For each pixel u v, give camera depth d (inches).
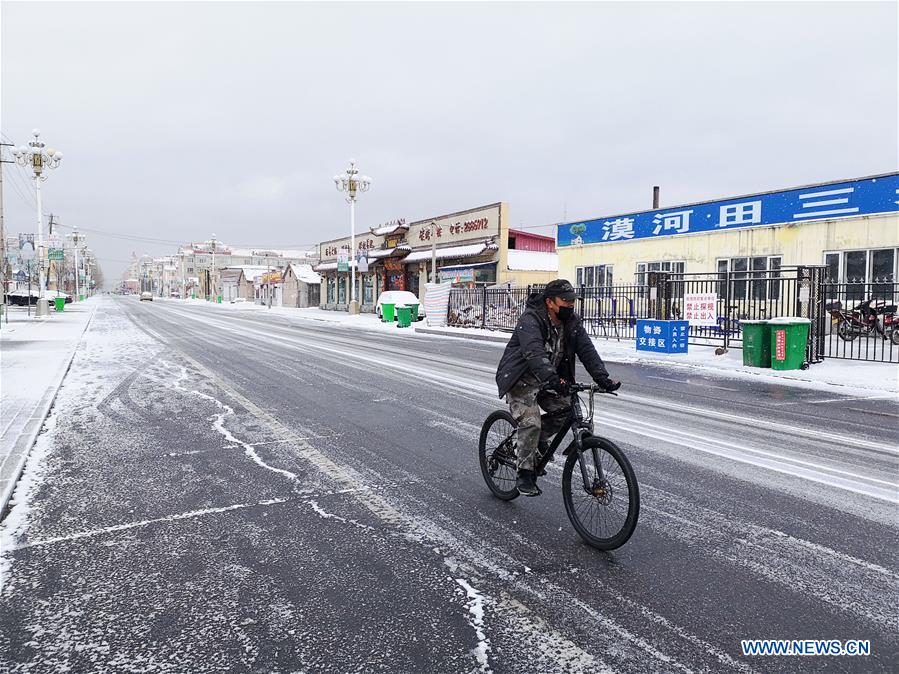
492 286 1018.7
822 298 523.2
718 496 182.5
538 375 149.0
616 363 545.6
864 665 99.7
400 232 1649.9
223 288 4072.3
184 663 101.1
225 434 259.9
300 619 114.7
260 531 156.3
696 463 216.5
